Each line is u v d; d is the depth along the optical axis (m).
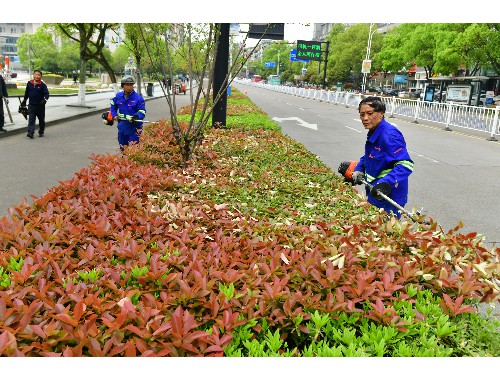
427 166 10.27
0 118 12.11
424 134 16.81
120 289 2.21
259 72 116.50
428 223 3.35
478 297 2.46
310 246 2.89
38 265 2.35
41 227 3.05
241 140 7.85
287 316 2.05
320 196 4.32
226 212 3.63
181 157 5.84
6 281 2.24
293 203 4.11
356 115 23.47
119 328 1.89
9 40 119.19
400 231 3.08
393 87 74.81
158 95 38.66
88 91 36.16
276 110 24.58
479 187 8.33
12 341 1.70
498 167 10.45
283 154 6.83
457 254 2.84
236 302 2.11
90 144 11.55
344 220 3.50
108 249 2.72
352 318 2.11
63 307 1.98
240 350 1.87
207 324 2.10
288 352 1.90
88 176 4.45
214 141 7.63
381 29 81.38
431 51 42.84
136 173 4.63
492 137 15.77
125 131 7.75
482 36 32.16
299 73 88.50
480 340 2.08
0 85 12.53
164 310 2.07
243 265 2.58
